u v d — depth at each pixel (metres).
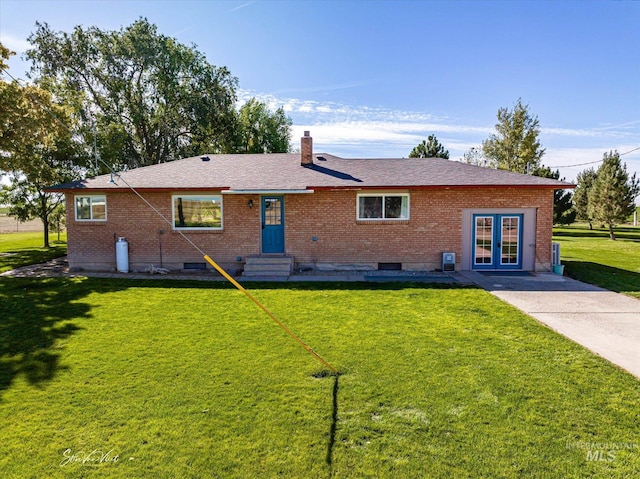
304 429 4.61
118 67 29.23
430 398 5.29
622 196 28.34
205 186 14.38
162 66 30.14
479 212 14.78
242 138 38.41
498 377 5.88
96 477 3.87
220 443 4.37
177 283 12.59
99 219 15.01
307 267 15.03
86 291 11.40
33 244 25.38
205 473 3.93
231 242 15.04
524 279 13.27
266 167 17.00
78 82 28.95
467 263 14.98
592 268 15.46
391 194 14.76
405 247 14.92
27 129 14.98
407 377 5.90
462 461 4.07
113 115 29.27
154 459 4.12
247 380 5.84
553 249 14.70
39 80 24.89
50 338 7.58
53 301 10.29
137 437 4.48
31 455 4.18
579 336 7.64
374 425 4.68
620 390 5.48
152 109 31.16
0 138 15.15
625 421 4.74
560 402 5.17
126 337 7.63
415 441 4.39
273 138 41.91
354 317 8.89
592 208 30.17
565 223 34.28
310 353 6.81
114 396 5.38
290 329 8.05
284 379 5.86
